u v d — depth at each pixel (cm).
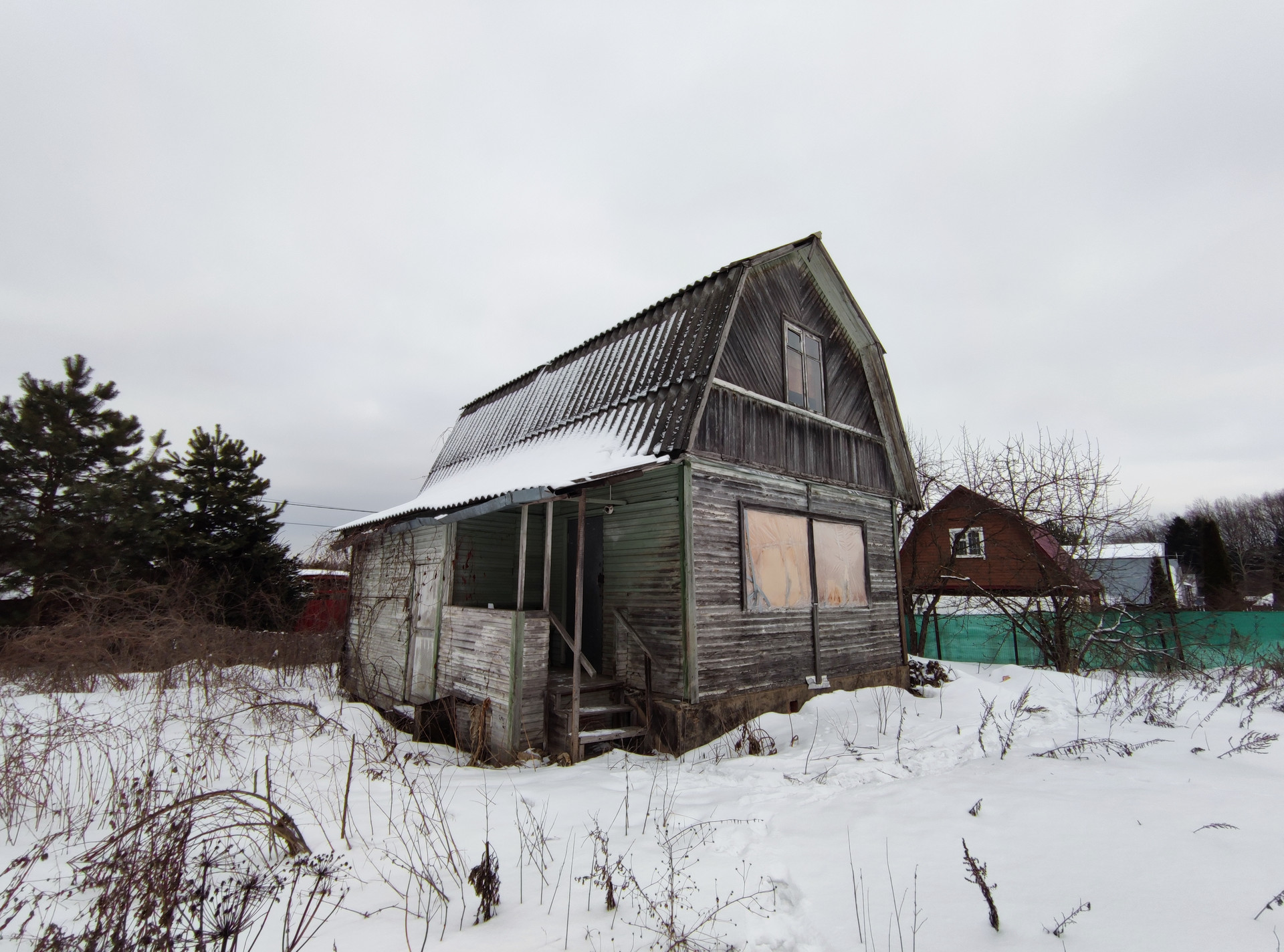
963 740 738
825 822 452
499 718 768
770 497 968
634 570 881
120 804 446
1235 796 466
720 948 295
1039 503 1700
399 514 1094
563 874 382
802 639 980
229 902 314
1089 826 407
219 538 1966
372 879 378
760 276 1038
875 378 1305
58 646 1054
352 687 1216
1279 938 265
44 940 281
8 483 1578
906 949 280
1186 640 1591
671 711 786
